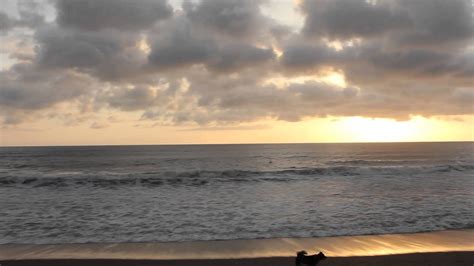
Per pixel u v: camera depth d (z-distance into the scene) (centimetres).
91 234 1034
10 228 1100
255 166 4253
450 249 887
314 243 937
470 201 1527
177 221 1180
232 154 8075
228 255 840
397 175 2628
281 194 1734
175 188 1952
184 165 4500
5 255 842
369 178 2447
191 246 914
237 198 1617
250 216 1248
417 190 1861
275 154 7912
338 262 776
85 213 1304
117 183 2112
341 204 1463
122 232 1054
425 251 866
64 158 6347
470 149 10519
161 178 2256
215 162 5144
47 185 2033
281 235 1018
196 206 1427
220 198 1617
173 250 881
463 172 2838
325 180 2328
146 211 1336
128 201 1548
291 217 1232
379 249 885
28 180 2145
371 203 1485
